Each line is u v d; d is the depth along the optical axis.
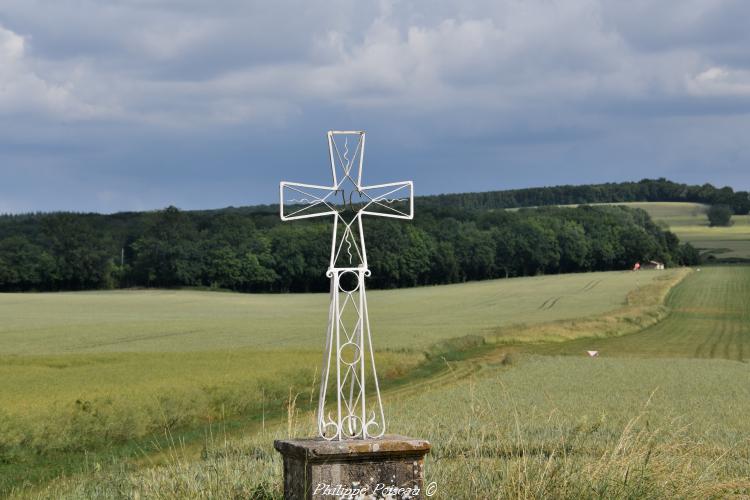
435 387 39.28
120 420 25.08
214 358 46.34
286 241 145.00
